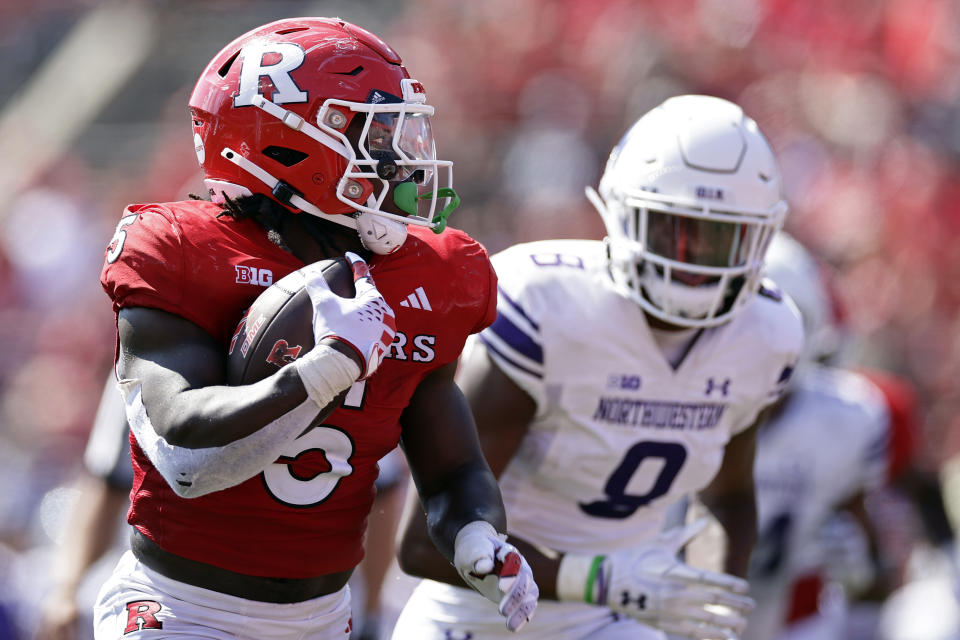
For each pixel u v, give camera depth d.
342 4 36.25
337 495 6.80
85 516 11.79
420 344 6.82
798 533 14.15
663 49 29.92
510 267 9.27
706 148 8.88
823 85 30.08
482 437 9.04
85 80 36.06
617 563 8.72
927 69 30.17
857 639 15.85
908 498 17.31
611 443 9.20
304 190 6.60
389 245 6.68
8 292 30.00
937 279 26.56
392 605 15.05
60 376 27.86
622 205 9.13
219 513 6.59
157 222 6.44
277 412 5.88
